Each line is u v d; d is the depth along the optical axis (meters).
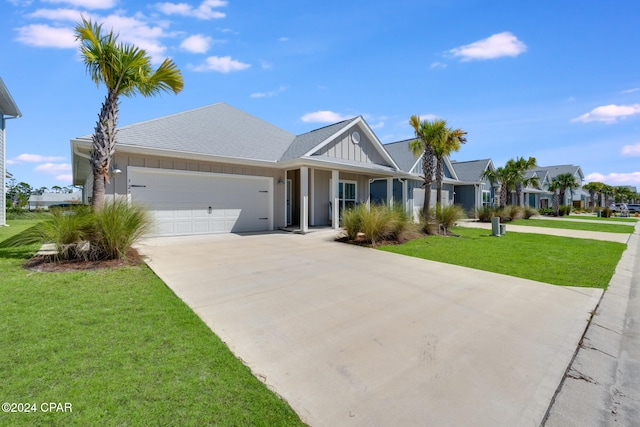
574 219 25.20
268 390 2.30
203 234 10.36
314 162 11.17
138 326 3.18
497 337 3.38
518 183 24.53
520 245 9.86
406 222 10.53
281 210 12.46
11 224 14.37
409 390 2.39
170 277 5.18
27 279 4.56
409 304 4.31
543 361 2.91
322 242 9.36
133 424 1.85
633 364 2.93
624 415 2.20
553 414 2.19
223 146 11.22
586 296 4.90
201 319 3.53
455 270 6.32
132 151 8.63
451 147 14.58
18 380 2.21
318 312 3.91
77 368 2.39
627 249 9.80
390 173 14.62
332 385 2.42
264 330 3.35
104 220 5.70
